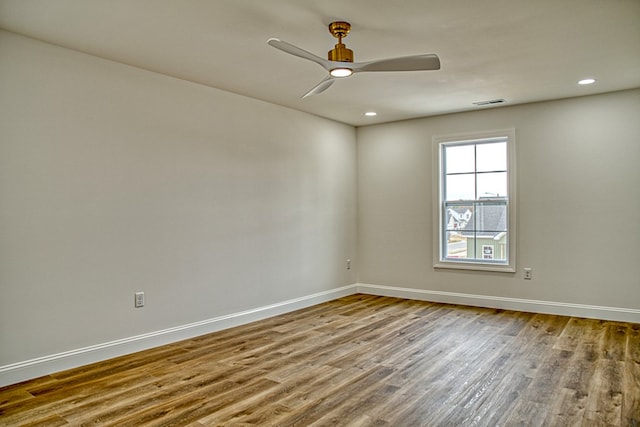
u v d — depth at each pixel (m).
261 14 2.72
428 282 5.77
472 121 5.39
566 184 4.84
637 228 4.49
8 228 2.98
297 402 2.73
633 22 2.88
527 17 2.80
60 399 2.77
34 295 3.10
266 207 4.89
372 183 6.23
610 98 4.59
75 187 3.31
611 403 2.67
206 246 4.26
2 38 2.95
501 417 2.52
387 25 2.90
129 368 3.31
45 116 3.16
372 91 4.48
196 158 4.17
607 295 4.64
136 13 2.70
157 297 3.85
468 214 5.53
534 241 5.02
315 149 5.59
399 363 3.40
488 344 3.86
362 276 6.36
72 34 3.02
